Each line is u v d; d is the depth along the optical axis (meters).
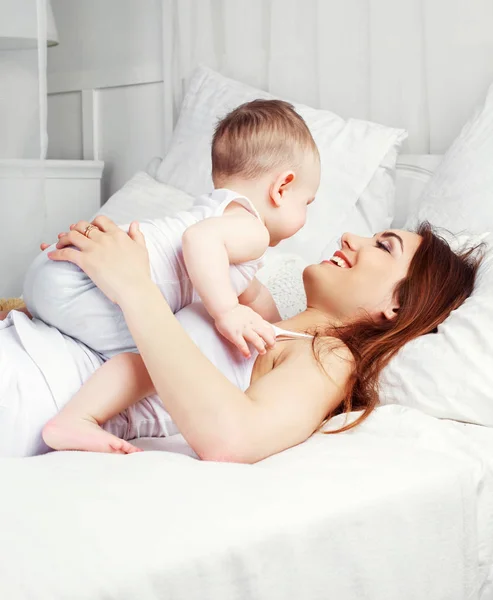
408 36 2.03
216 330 1.13
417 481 0.90
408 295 1.26
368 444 1.01
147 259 1.07
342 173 1.99
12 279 1.97
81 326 1.08
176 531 0.74
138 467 0.86
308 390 1.05
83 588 0.66
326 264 1.30
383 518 0.86
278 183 1.22
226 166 1.25
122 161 2.92
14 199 1.96
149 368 0.98
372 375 1.16
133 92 2.83
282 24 2.29
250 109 1.28
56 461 0.88
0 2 1.92
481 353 1.12
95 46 2.94
